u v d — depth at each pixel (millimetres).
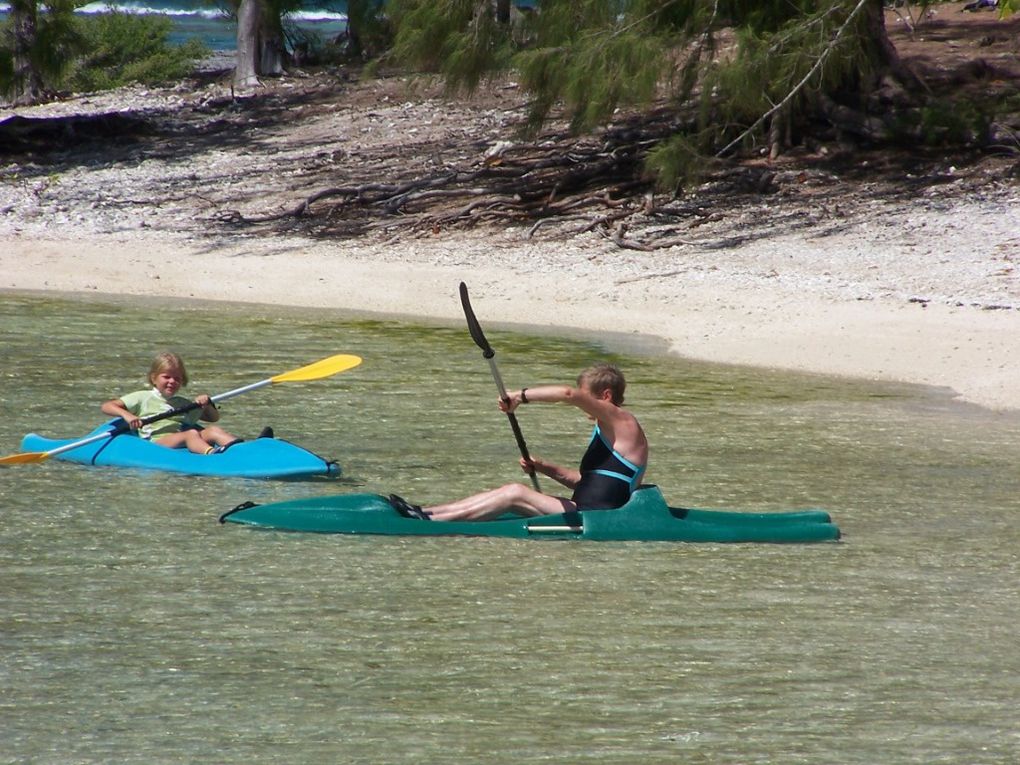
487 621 24859
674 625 24828
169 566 27703
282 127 113375
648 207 81562
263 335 58344
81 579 26812
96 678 22016
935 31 115312
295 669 22516
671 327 61469
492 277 71438
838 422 43906
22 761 19078
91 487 33688
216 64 160250
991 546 30359
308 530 30250
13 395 44406
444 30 80375
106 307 64875
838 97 91750
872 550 29938
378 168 98250
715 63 76938
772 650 23672
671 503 33844
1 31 111562
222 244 80688
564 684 22062
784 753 19672
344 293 69438
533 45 79875
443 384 48969
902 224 76812
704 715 20922
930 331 57812
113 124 113812
